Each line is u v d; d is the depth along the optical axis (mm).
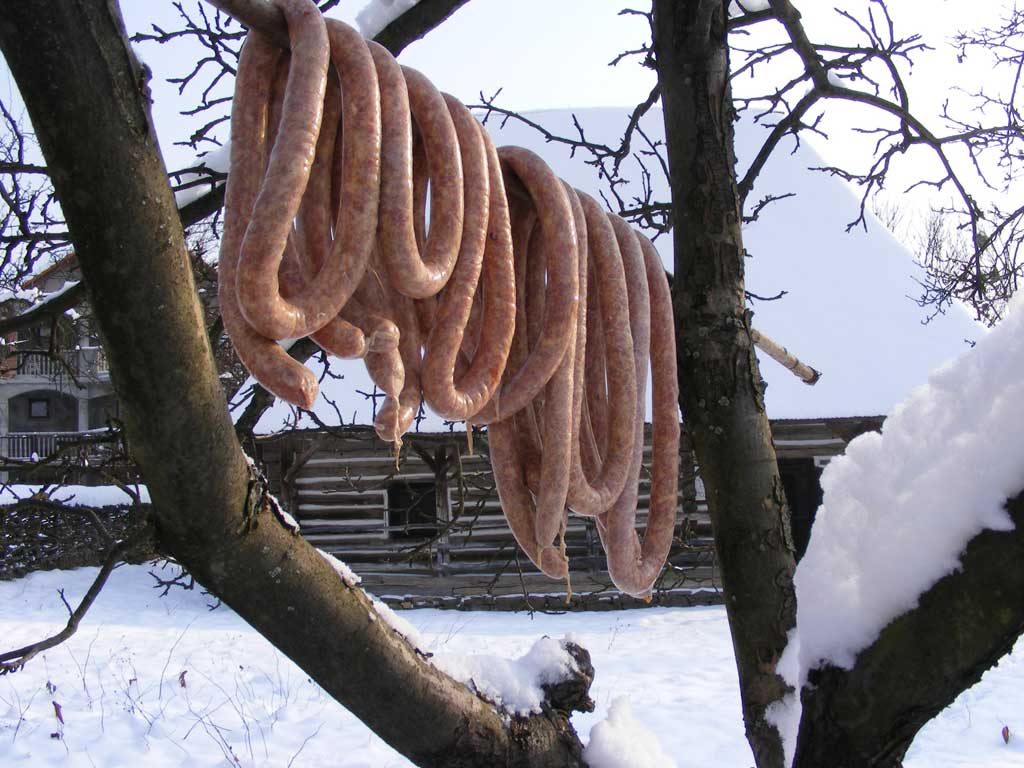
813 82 3162
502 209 1527
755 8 3230
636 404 1784
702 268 2365
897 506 1508
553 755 1863
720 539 2344
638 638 11703
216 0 1220
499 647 11016
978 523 1381
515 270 1760
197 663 9805
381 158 1304
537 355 1591
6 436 29812
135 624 12203
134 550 2457
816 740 1600
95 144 1101
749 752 7426
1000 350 1438
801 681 1616
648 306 1878
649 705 8617
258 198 1154
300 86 1202
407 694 1655
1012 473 1347
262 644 10750
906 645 1472
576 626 12586
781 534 2316
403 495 14516
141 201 1145
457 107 1501
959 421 1482
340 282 1240
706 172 2367
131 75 1118
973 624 1401
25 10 1033
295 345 2885
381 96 1327
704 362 2340
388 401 1314
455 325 1413
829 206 17062
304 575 1525
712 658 10469
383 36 2754
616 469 1762
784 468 14375
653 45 2475
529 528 1746
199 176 3254
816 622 1577
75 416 31750
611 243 1783
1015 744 7387
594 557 13969
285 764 7008
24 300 5523
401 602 13984
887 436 1576
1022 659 9727
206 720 7934
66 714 7992
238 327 1203
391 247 1297
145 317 1195
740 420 2324
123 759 7125
